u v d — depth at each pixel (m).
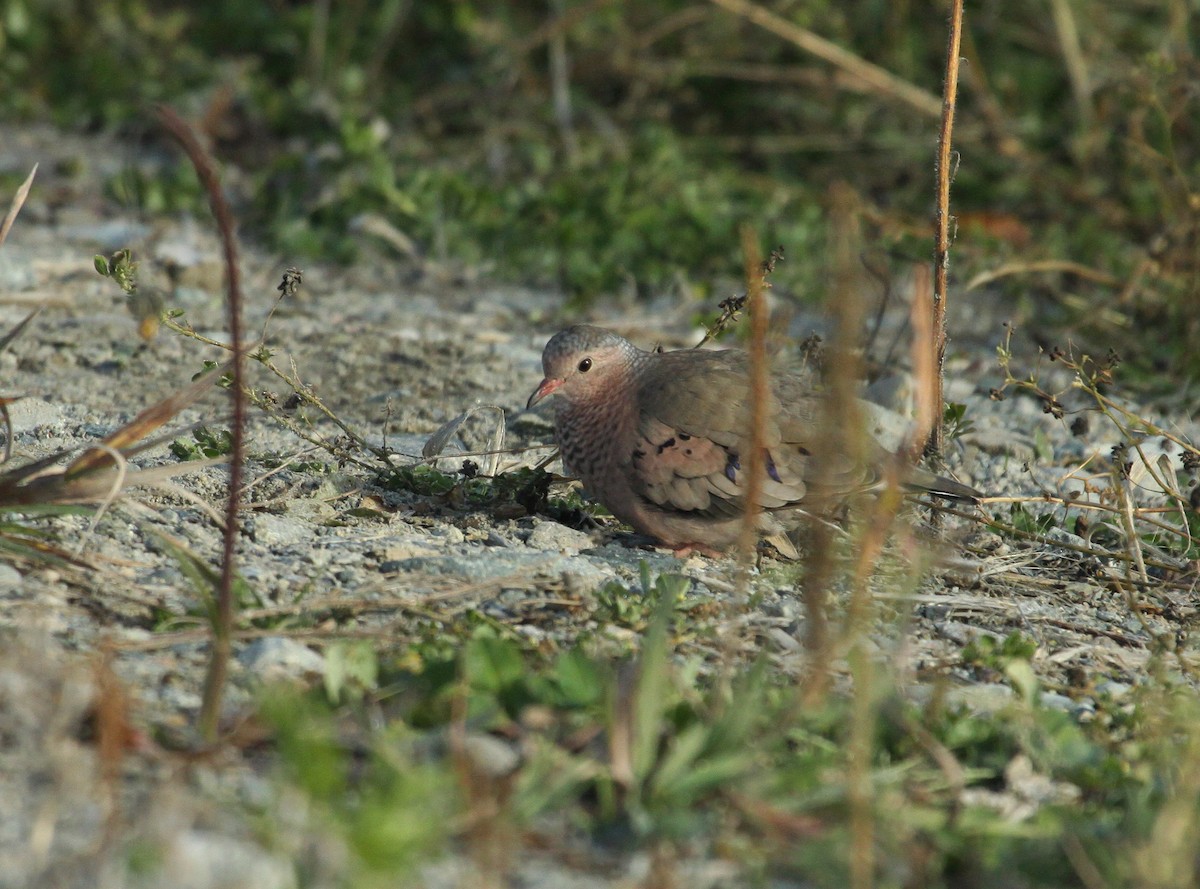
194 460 9.55
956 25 10.59
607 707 6.59
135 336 14.60
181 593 8.21
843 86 22.09
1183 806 6.12
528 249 18.47
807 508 9.59
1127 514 10.16
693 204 19.28
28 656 6.66
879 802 6.40
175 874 5.45
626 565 9.66
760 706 6.97
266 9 25.52
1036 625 9.27
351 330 15.70
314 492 10.32
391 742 6.57
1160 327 16.98
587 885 5.81
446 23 24.48
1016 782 6.90
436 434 11.02
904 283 17.92
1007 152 20.89
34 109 23.31
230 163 21.25
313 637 7.76
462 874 5.75
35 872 5.48
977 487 12.10
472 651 7.16
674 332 16.31
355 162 19.98
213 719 6.61
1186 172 20.30
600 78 23.61
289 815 5.95
